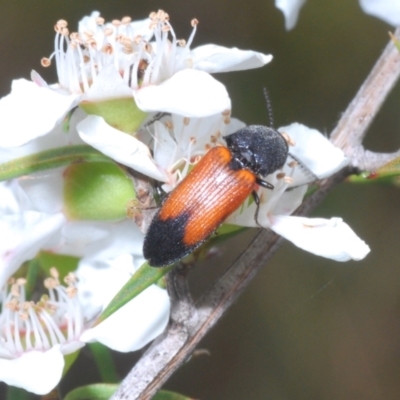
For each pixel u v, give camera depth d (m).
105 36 0.10
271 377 0.20
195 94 0.10
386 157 0.11
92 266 0.11
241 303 0.20
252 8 0.19
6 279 0.11
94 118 0.10
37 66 0.19
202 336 0.10
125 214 0.10
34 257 0.11
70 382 0.18
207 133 0.10
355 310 0.20
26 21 0.19
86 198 0.10
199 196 0.10
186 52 0.10
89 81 0.10
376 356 0.20
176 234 0.10
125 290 0.10
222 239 0.10
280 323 0.20
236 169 0.10
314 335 0.20
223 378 0.20
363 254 0.10
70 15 0.19
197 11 0.19
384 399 0.20
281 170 0.11
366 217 0.19
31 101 0.10
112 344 0.10
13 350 0.11
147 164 0.10
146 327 0.10
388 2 0.12
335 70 0.19
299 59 0.19
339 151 0.11
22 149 0.10
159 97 0.10
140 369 0.10
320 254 0.10
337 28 0.19
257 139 0.10
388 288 0.20
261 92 0.19
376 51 0.19
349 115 0.11
